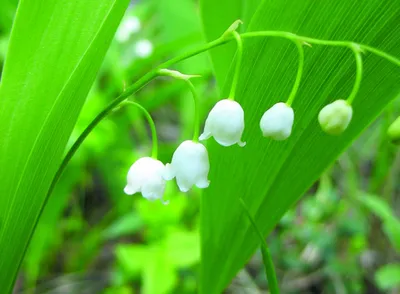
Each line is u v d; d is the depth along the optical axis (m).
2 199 0.07
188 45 0.15
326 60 0.06
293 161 0.07
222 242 0.08
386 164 0.15
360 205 0.17
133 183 0.07
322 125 0.06
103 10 0.06
